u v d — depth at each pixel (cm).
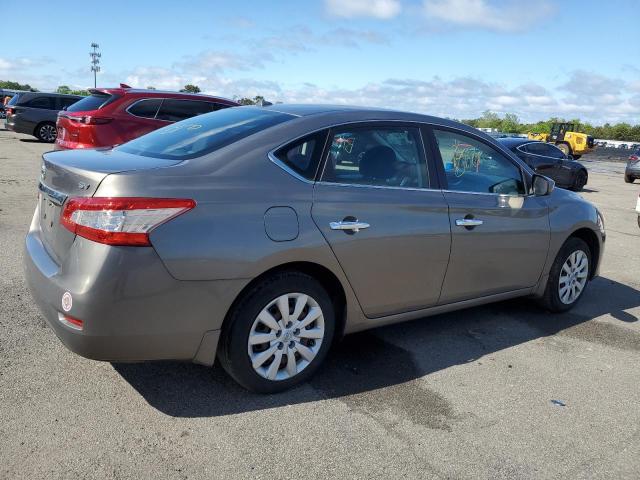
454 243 386
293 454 275
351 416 312
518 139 1734
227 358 307
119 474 251
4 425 280
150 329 275
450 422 313
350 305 347
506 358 405
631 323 498
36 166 1278
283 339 322
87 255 266
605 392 362
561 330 469
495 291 436
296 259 310
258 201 300
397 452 282
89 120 900
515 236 432
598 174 2758
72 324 271
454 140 407
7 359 344
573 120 8100
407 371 372
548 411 333
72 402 305
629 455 295
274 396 327
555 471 277
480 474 270
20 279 486
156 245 269
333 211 326
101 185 270
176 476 253
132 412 300
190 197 281
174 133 363
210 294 285
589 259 516
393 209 353
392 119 375
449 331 451
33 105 1961
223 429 291
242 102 1041
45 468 251
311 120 341
